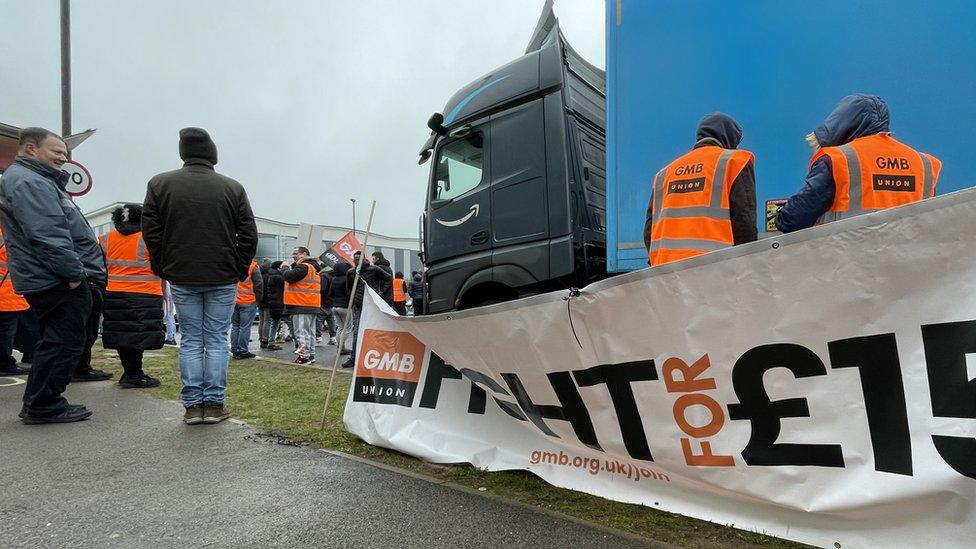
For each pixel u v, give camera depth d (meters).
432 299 5.02
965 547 1.56
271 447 3.35
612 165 3.45
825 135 2.47
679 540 2.11
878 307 1.69
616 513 2.37
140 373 5.38
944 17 2.35
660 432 2.16
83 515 2.35
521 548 2.08
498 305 2.58
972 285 1.55
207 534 2.19
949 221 1.57
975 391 1.53
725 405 1.99
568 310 2.33
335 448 3.34
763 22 2.87
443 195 5.01
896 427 1.66
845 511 1.74
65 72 11.41
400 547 2.09
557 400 2.50
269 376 6.29
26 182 3.54
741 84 2.93
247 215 4.23
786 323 1.84
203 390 3.99
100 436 3.56
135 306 5.16
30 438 3.50
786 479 1.87
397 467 2.99
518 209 4.33
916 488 1.61
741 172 2.55
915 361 1.63
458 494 2.60
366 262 8.24
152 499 2.53
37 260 3.63
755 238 2.55
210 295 4.05
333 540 2.14
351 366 7.32
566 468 2.65
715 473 2.04
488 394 2.94
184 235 3.89
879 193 2.28
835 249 1.74
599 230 4.39
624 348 2.21
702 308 2.00
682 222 2.63
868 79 2.54
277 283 10.01
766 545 2.04
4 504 2.46
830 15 2.66
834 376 1.77
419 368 3.33
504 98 4.52
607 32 3.51
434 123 5.02
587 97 4.61
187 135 4.03
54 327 3.80
